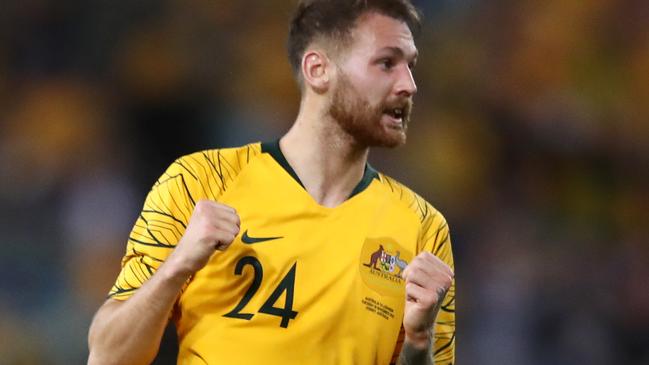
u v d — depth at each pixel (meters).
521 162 34.03
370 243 10.88
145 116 32.19
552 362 29.27
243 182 10.84
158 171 31.73
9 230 29.83
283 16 34.03
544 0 36.09
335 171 11.05
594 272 31.67
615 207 33.69
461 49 35.09
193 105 32.50
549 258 31.78
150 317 10.03
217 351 10.41
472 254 32.09
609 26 36.22
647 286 31.52
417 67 34.50
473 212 32.91
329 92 10.97
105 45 33.22
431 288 10.12
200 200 10.00
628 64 35.78
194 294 10.57
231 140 32.06
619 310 30.67
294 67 11.41
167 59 32.88
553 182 33.84
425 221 11.40
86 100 32.47
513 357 29.05
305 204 10.83
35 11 33.25
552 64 35.25
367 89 10.81
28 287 29.08
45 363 28.23
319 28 11.05
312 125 11.08
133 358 10.26
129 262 10.75
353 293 10.66
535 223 32.97
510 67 35.09
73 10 33.41
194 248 9.76
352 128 10.92
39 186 30.69
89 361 10.53
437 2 35.47
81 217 29.89
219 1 34.09
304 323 10.45
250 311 10.44
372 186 11.27
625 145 34.59
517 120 34.38
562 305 30.34
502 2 35.91
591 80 35.19
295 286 10.51
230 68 33.28
